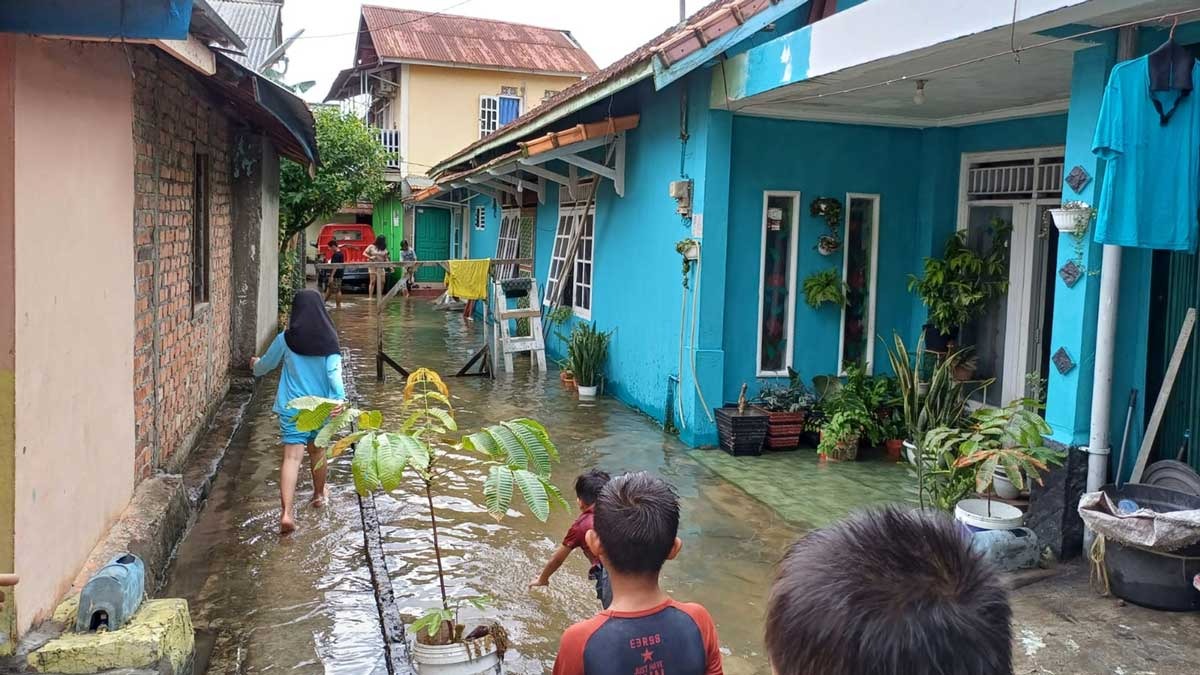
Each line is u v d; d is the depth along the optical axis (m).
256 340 10.44
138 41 3.23
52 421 3.63
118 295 4.66
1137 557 4.54
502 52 26.16
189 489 6.11
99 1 3.09
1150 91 4.33
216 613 4.54
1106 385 5.06
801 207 8.23
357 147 17.02
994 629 0.97
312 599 4.72
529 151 9.41
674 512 2.41
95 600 3.46
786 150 8.12
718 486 6.92
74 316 3.91
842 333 8.49
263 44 10.50
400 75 25.12
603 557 2.40
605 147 10.42
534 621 4.58
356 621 4.46
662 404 8.86
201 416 7.69
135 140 5.16
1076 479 5.20
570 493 6.70
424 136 25.34
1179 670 3.99
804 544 1.10
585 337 10.50
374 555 5.25
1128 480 5.27
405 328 16.62
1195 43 4.93
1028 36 4.77
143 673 3.31
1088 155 5.09
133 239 4.96
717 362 8.03
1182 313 5.18
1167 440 5.30
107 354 4.44
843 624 0.96
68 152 3.82
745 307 8.23
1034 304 7.50
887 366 8.58
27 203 3.34
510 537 5.77
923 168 8.38
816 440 8.20
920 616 0.95
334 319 17.84
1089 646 4.20
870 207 8.45
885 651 0.94
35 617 3.46
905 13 5.19
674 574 5.22
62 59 3.73
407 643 4.16
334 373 5.80
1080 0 4.14
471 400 10.08
